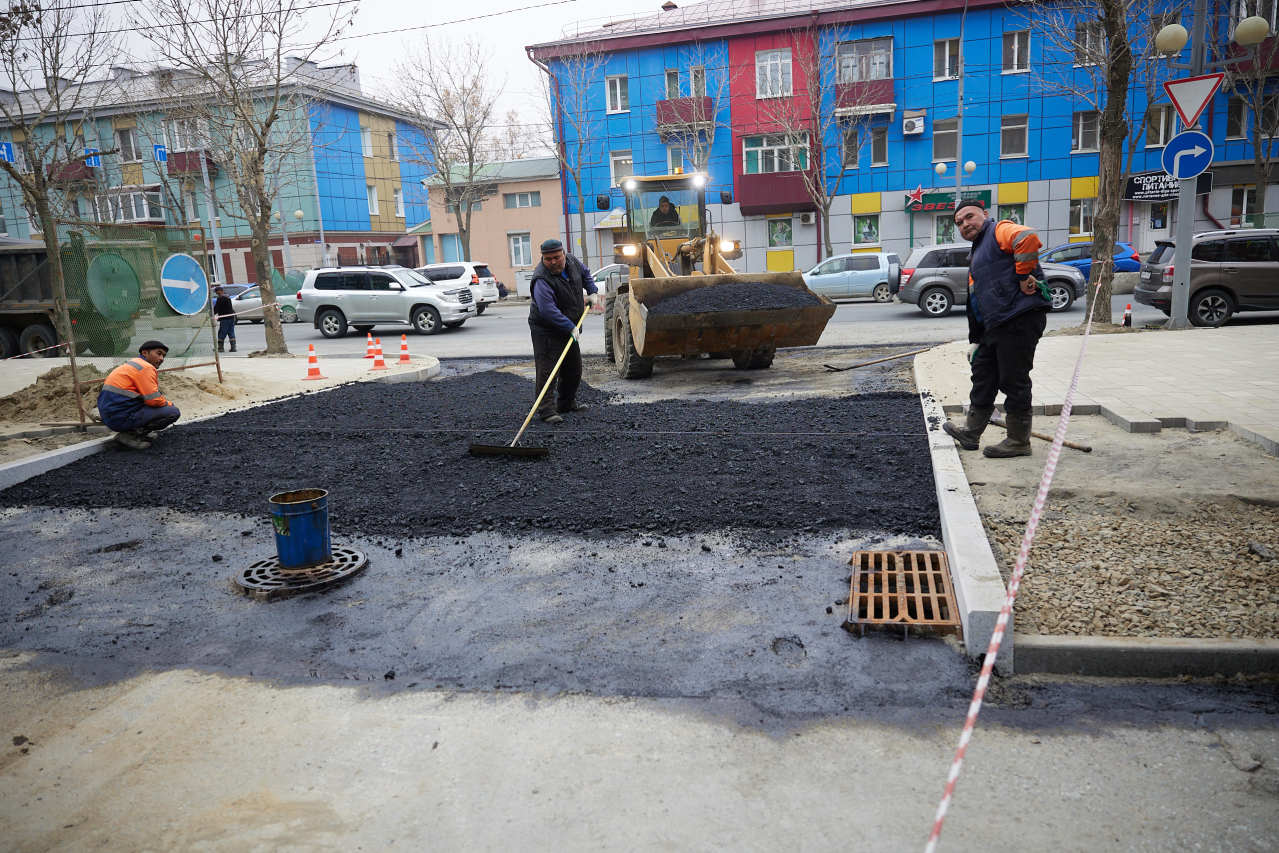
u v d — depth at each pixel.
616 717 3.12
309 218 39.22
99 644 4.01
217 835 2.53
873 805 2.53
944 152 31.17
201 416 9.48
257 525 5.70
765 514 5.21
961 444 6.20
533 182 37.56
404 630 4.00
